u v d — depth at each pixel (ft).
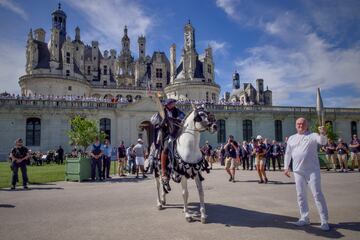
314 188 19.95
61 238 18.08
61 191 39.14
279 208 26.35
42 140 146.61
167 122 24.38
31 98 148.36
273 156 75.15
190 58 209.87
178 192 36.78
